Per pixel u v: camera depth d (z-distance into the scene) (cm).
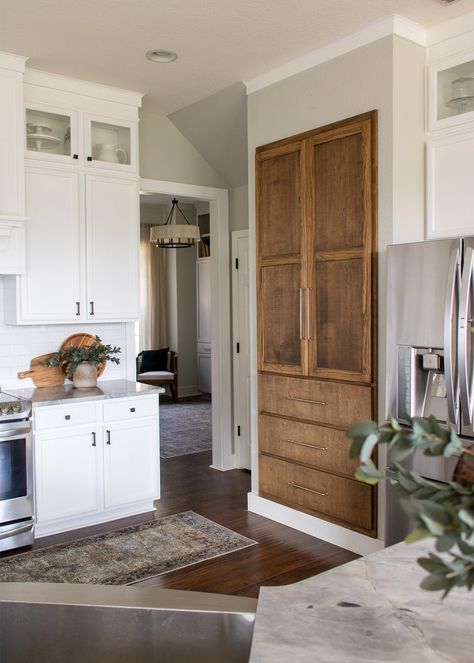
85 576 321
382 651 94
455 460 278
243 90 422
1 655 119
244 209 519
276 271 393
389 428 72
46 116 404
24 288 393
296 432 383
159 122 486
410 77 333
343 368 352
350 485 349
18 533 353
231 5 306
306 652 94
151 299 944
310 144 366
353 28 334
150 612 115
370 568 128
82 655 118
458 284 279
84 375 417
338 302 353
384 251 330
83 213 417
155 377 877
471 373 277
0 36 343
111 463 399
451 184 330
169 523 402
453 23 326
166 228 715
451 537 61
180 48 360
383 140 329
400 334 304
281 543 365
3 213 369
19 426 350
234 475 520
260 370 408
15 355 415
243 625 112
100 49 361
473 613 106
